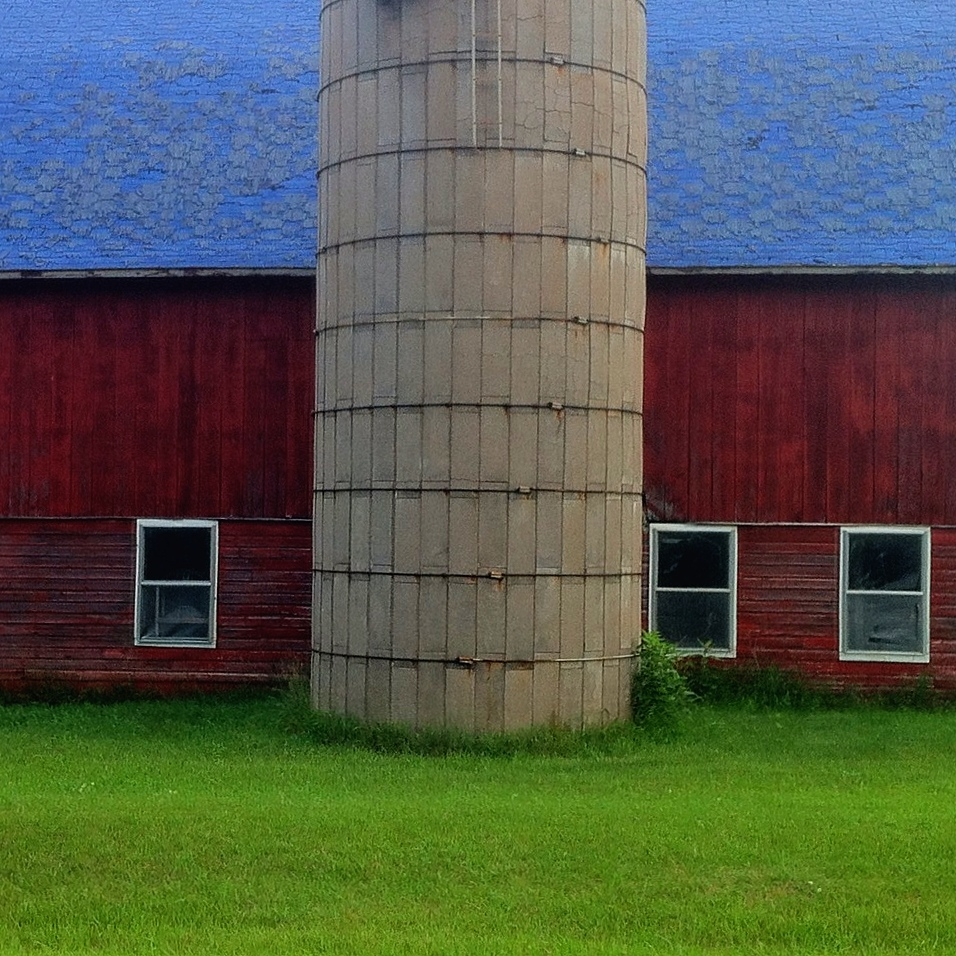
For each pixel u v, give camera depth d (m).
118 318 23.19
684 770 15.48
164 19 26.92
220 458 22.95
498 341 16.84
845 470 22.38
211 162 24.19
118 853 11.41
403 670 17.00
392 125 17.16
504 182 16.89
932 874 11.04
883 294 22.45
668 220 22.75
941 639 22.20
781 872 11.06
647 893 10.63
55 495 23.17
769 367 22.50
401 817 12.50
